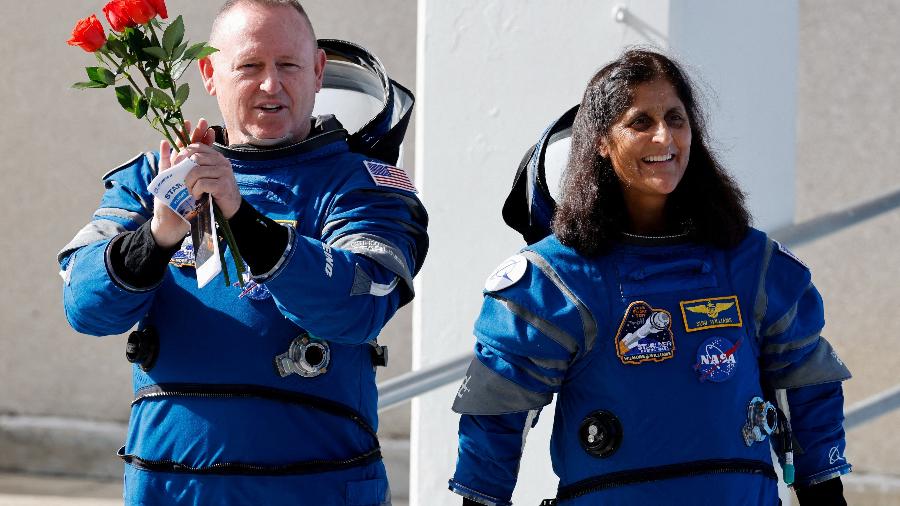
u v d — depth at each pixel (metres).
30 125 25.11
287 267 8.36
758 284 9.10
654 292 8.88
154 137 24.83
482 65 13.38
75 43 8.37
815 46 23.12
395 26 23.95
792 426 9.55
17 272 25.22
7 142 25.19
